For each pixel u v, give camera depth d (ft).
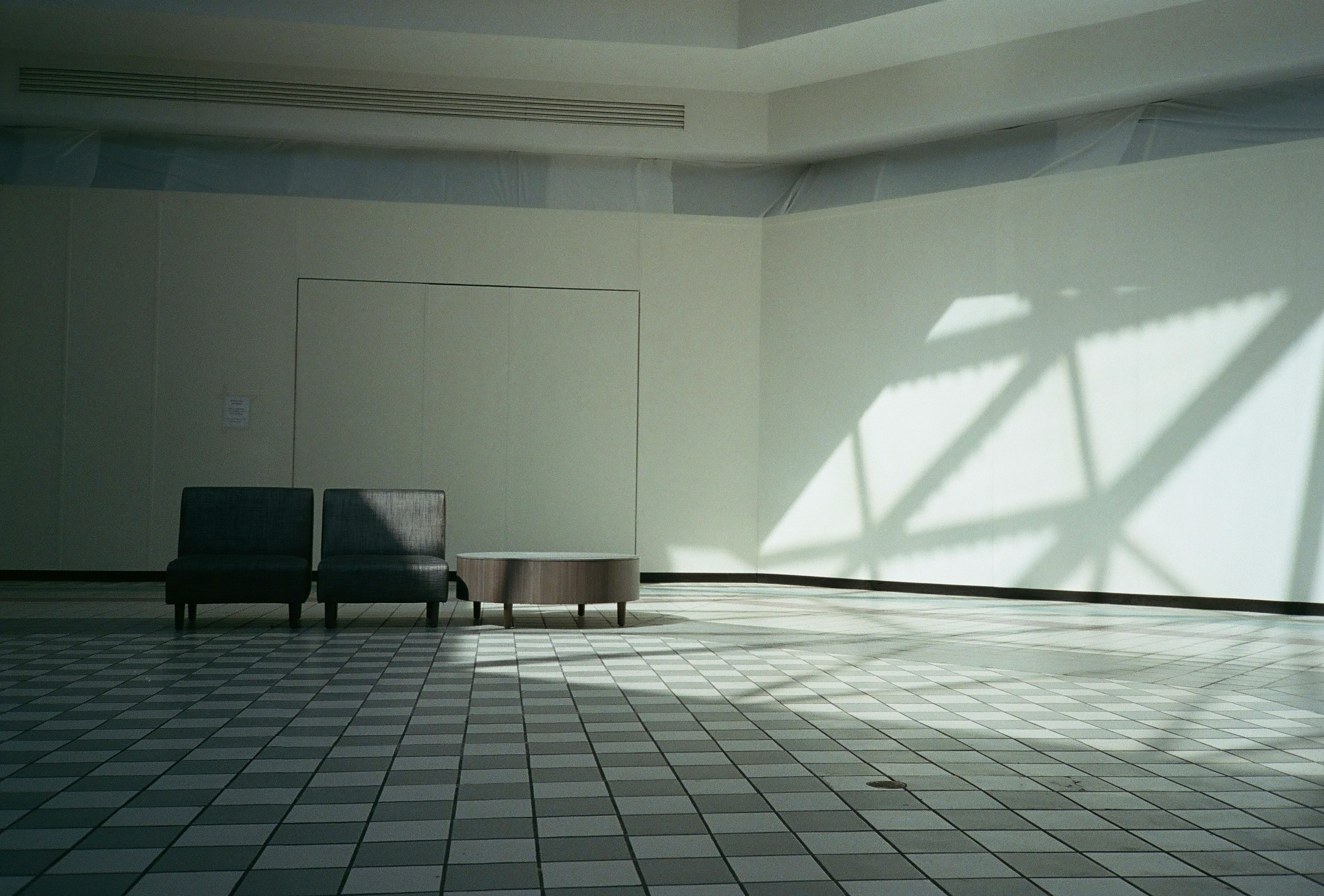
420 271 40.78
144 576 39.34
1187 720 17.25
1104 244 35.24
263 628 27.07
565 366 41.39
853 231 39.88
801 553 40.78
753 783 13.33
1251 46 30.58
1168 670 22.13
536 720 16.75
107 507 39.29
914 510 38.40
